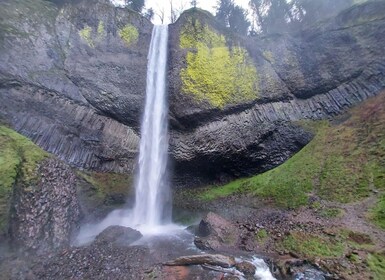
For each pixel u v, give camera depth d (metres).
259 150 18.86
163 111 19.91
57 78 16.81
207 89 19.14
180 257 9.92
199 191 19.64
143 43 20.62
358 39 18.30
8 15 16.11
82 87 17.67
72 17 18.91
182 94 19.11
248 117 19.17
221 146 18.81
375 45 17.62
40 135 15.10
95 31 19.33
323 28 19.77
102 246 11.08
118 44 19.86
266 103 19.50
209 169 19.78
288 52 20.20
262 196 16.17
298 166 16.41
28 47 16.22
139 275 8.91
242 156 18.98
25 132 14.57
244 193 17.34
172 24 21.02
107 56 19.19
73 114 16.89
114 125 18.62
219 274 8.96
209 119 19.11
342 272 8.50
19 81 15.23
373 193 12.19
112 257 10.18
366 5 18.75
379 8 18.17
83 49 18.52
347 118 17.08
